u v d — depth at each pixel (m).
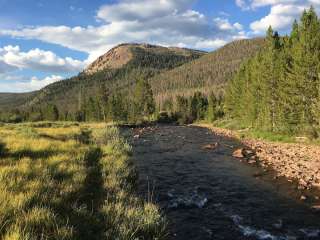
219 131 58.12
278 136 37.19
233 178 18.14
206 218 11.79
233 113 74.44
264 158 24.83
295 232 10.70
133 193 13.27
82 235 7.30
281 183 16.91
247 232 10.59
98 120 106.62
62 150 17.94
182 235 10.17
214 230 10.70
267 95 43.06
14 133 26.67
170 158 24.70
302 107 35.03
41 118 128.38
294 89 35.69
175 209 12.67
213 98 118.00
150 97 99.25
